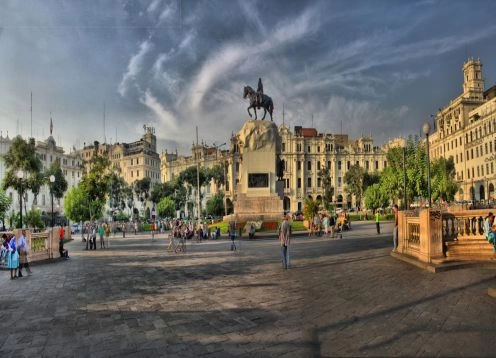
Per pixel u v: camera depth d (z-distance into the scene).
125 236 53.94
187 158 139.88
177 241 37.31
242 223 37.81
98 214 71.00
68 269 18.80
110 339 7.57
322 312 8.82
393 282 11.70
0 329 8.52
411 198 58.28
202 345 7.03
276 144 40.66
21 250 16.86
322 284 12.06
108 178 56.25
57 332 8.16
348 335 7.18
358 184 106.06
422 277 12.20
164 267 17.95
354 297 10.09
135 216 118.62
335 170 125.62
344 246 24.34
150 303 10.45
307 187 125.12
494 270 12.62
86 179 55.28
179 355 6.58
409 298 9.63
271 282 12.88
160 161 153.62
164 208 92.19
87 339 7.62
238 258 20.38
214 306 9.84
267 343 6.98
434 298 9.48
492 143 83.25
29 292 12.89
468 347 6.30
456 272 12.66
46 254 22.41
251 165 39.62
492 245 13.98
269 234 35.00
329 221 37.97
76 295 12.00
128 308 9.98
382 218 67.44
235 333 7.62
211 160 134.25
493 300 9.05
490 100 86.75
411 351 6.26
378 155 127.12
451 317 7.90
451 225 14.73
